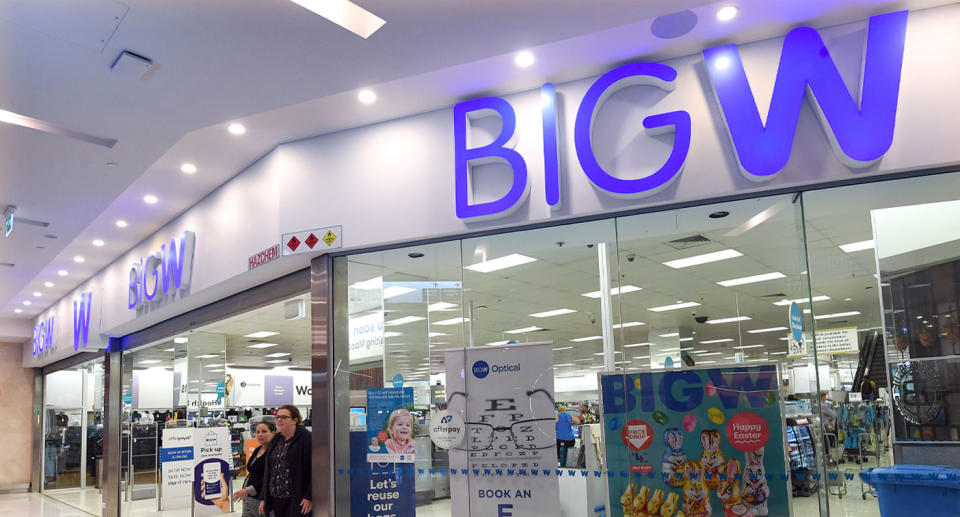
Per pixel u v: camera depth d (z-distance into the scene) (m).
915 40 4.37
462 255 5.74
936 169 4.35
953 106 4.24
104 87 4.77
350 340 5.84
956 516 3.75
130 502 10.75
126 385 11.15
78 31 4.05
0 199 7.02
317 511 5.69
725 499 4.92
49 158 5.98
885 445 7.20
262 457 6.57
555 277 5.52
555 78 5.13
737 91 4.58
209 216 7.32
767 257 5.11
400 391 5.73
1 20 3.90
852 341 7.89
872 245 6.07
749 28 4.54
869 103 4.30
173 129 5.50
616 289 5.37
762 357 5.07
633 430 5.18
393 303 5.84
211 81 4.75
